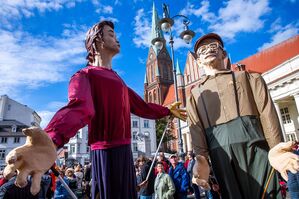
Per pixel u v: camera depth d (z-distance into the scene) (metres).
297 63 21.62
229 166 1.93
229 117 2.05
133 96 2.21
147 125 46.78
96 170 1.60
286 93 22.62
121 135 1.66
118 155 1.61
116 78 1.78
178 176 5.87
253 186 1.85
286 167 1.37
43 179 4.19
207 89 2.25
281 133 1.92
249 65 34.91
